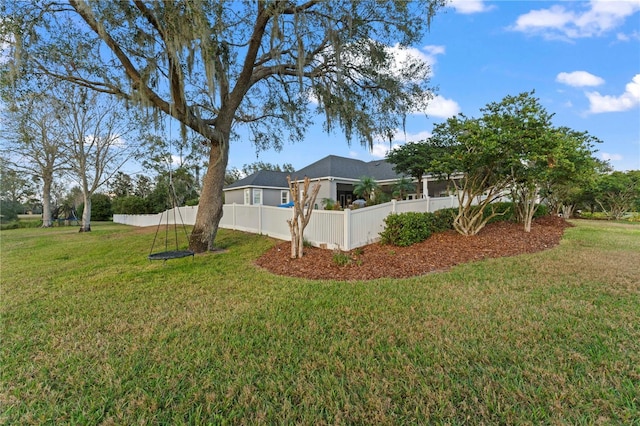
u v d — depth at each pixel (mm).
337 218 7355
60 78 6547
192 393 2104
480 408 1896
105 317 3516
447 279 4797
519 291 4113
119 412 1936
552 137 6617
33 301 4145
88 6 4855
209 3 5551
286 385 2180
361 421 1816
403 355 2529
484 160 7145
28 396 2113
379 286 4543
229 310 3684
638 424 1724
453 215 9102
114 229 16953
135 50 6062
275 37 6273
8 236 13812
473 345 2662
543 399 1950
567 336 2779
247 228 11289
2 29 5387
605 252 6555
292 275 5391
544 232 9516
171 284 4891
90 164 16266
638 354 2436
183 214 16625
